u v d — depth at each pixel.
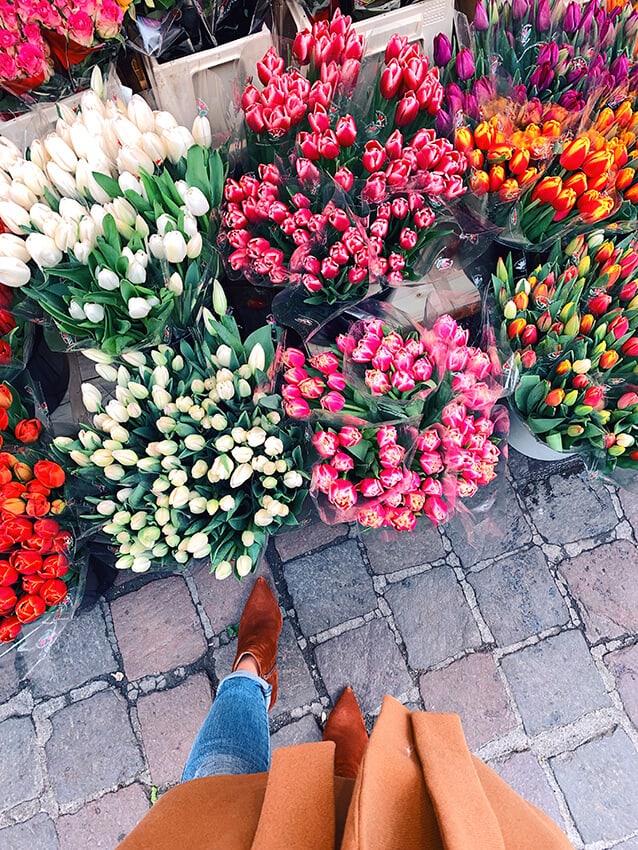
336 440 1.21
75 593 1.41
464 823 0.66
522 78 1.45
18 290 1.40
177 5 1.38
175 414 1.28
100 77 1.31
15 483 1.25
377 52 1.47
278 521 1.34
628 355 1.38
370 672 1.78
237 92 1.39
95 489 1.38
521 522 1.87
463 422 1.21
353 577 1.84
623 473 1.48
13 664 1.78
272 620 1.70
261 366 1.28
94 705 1.77
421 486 1.29
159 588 1.84
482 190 1.30
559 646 1.79
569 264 1.43
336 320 1.41
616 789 1.70
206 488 1.29
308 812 0.72
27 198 1.22
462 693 1.76
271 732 1.75
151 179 1.20
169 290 1.24
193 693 1.77
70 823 1.69
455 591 1.83
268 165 1.29
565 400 1.36
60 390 1.65
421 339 1.26
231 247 1.37
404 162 1.18
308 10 1.54
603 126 1.33
